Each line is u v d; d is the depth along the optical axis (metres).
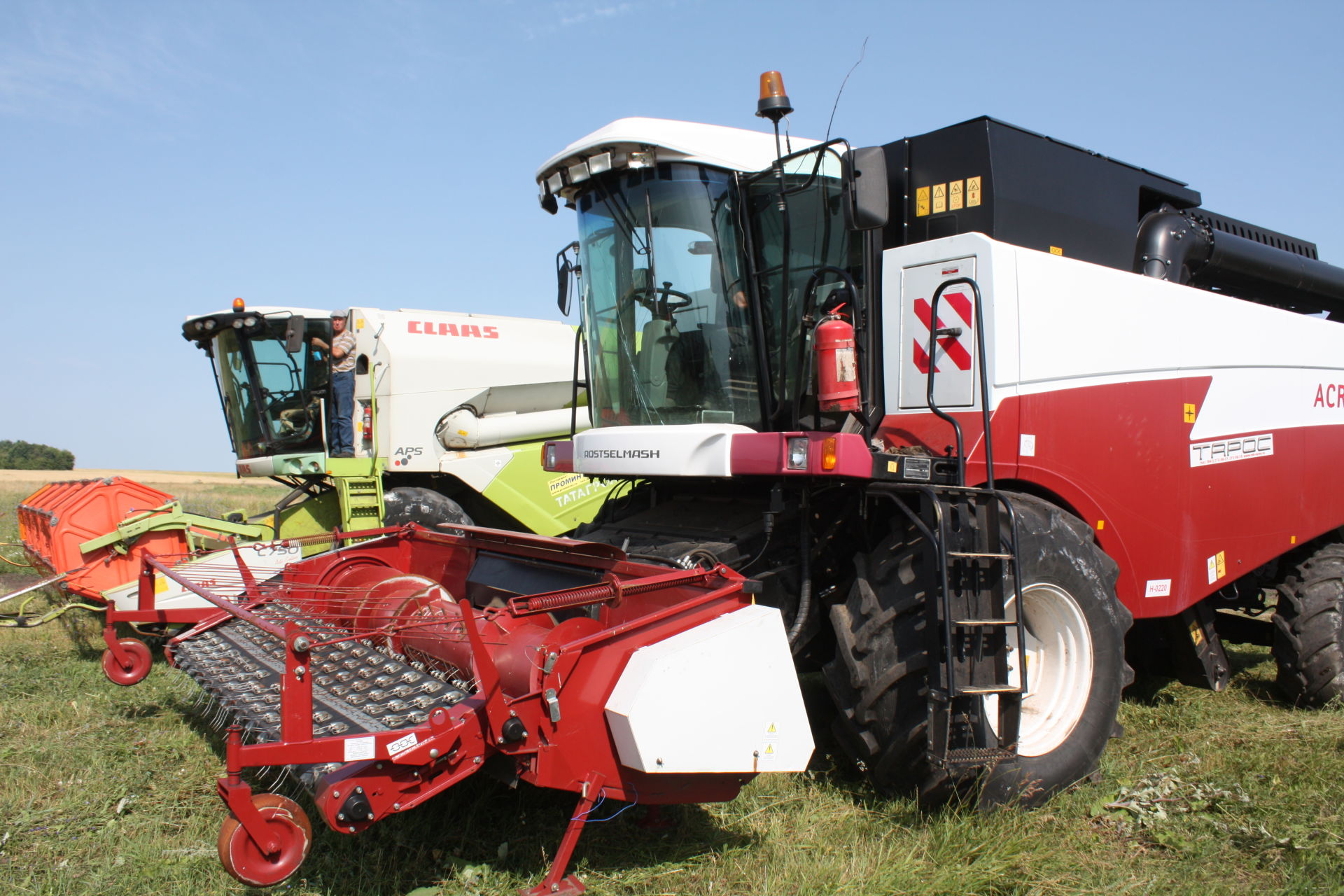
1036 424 4.06
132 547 6.41
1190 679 5.58
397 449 7.83
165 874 3.01
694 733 2.85
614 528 4.55
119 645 4.92
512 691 3.00
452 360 8.12
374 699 2.99
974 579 3.45
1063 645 4.00
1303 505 5.70
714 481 4.43
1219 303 5.17
